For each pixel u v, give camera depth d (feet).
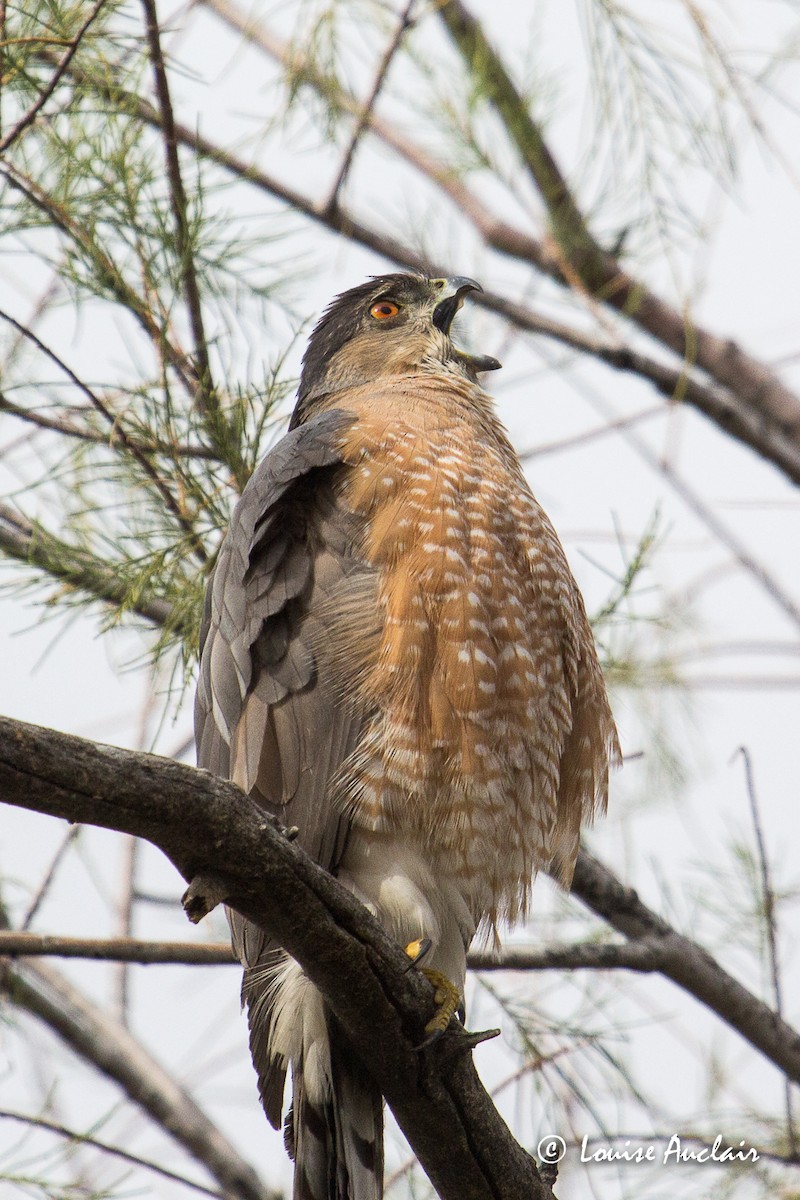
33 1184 29.55
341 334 36.73
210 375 31.60
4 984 38.93
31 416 31.55
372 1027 23.49
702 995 32.94
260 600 27.50
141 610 33.14
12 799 19.29
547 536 28.66
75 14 30.83
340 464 28.14
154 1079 40.14
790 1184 32.91
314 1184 25.52
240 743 27.20
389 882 26.40
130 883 38.04
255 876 21.07
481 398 32.96
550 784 28.37
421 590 26.61
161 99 31.09
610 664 35.40
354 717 26.53
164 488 31.48
